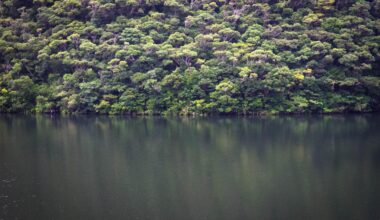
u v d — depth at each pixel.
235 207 31.47
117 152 49.50
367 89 87.06
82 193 34.72
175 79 83.44
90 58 90.94
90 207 31.67
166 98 84.38
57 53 92.00
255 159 45.53
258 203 32.28
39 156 47.41
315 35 89.31
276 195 33.91
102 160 45.53
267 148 51.12
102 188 35.94
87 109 87.56
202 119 78.69
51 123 75.00
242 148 51.34
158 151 50.03
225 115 84.12
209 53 89.88
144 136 60.41
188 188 35.84
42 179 38.47
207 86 84.12
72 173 40.41
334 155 46.84
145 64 88.50
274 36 91.56
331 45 89.12
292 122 73.00
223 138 58.16
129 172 40.75
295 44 88.25
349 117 79.38
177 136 60.28
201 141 56.22
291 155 47.25
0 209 31.22
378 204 31.67
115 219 29.50
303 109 83.69
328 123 71.44
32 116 85.62
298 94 84.12
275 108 83.62
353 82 83.31
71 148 51.78
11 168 42.22
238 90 81.81
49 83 92.38
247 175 39.47
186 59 87.25
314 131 63.06
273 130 64.56
